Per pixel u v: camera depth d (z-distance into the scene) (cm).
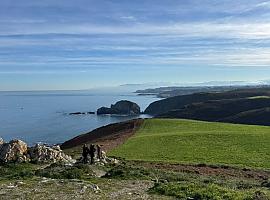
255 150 5156
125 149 5497
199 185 2319
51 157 3928
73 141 8475
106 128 8931
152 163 4353
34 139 12575
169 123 8531
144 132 7500
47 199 1927
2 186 2270
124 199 1986
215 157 4756
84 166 3231
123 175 2905
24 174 2880
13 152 3831
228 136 6247
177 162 4434
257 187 2670
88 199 1950
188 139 6106
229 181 3047
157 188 2261
